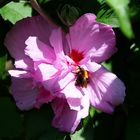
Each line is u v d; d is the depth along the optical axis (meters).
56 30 0.33
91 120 0.36
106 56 0.34
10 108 0.39
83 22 0.33
